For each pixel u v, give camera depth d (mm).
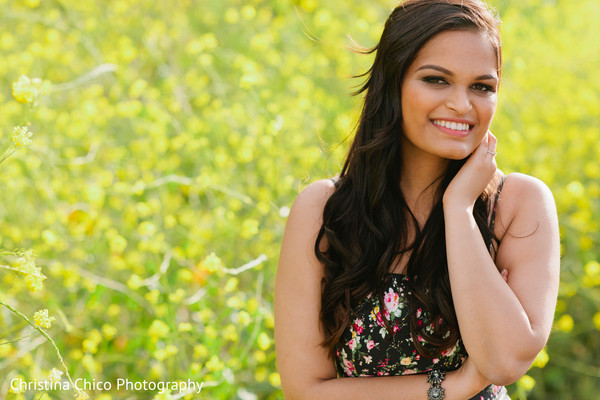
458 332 1771
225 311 2686
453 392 1731
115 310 2910
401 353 1802
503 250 1774
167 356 2561
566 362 3170
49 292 2941
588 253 3293
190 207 3504
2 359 2875
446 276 1769
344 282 1776
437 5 1661
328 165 3426
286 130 3545
